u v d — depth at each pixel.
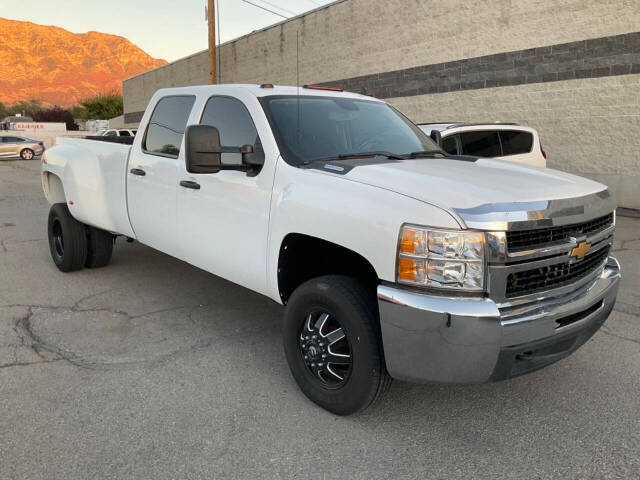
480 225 2.52
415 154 3.79
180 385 3.50
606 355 4.00
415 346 2.64
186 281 5.80
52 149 6.24
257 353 4.02
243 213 3.63
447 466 2.72
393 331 2.69
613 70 10.99
